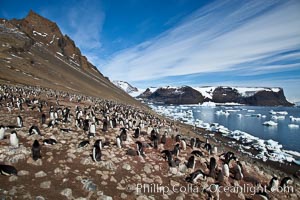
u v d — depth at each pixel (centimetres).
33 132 1488
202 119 10269
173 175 1355
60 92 5562
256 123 8688
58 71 9719
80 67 15575
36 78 6969
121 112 3525
